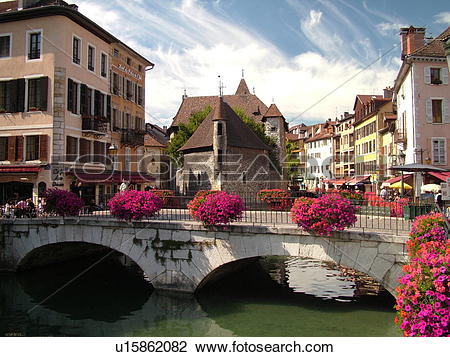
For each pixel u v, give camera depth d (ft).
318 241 35.42
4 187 73.00
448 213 42.27
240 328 33.42
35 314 38.19
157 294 41.34
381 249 33.27
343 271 55.72
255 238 37.78
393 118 119.03
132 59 102.73
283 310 37.88
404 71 89.25
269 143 142.61
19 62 73.87
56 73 71.97
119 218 43.32
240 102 165.17
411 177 83.56
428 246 23.24
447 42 34.68
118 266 61.41
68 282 50.60
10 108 73.26
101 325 34.94
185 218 46.24
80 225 45.85
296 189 135.33
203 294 43.06
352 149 175.01
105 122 82.53
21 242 49.21
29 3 77.87
